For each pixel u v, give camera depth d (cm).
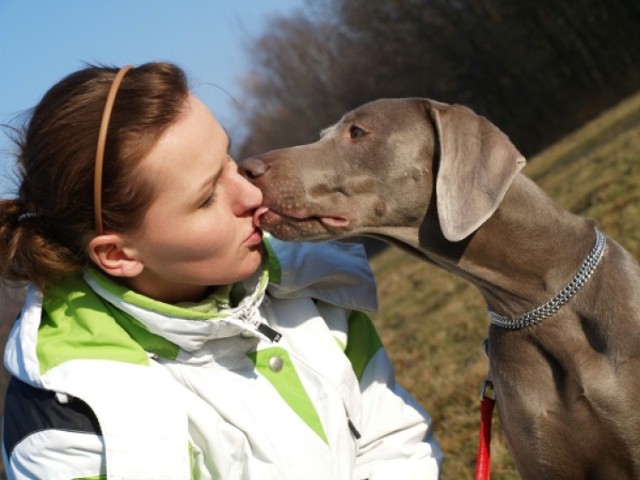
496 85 1064
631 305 118
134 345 93
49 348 91
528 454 126
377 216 127
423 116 127
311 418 98
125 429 88
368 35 1120
